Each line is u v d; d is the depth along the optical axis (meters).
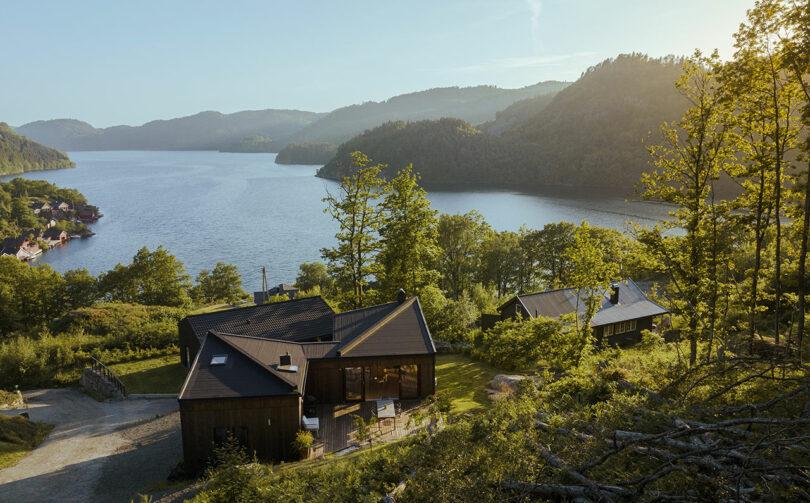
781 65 18.27
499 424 12.52
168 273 80.88
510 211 168.62
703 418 10.11
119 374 34.53
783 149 20.05
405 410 22.28
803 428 9.05
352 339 24.94
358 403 23.25
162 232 179.50
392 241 37.31
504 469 9.27
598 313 40.28
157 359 37.72
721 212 21.66
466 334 39.69
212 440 19.03
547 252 75.19
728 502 6.70
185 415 18.89
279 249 150.88
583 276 26.69
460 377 29.12
